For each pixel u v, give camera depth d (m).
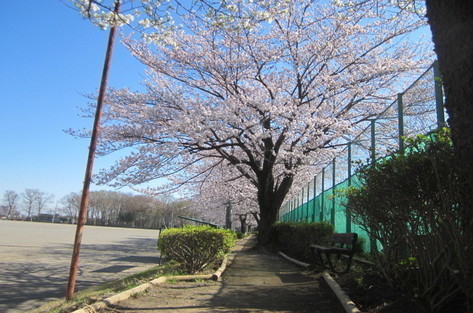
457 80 3.04
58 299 7.17
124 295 5.44
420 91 5.98
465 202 3.12
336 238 8.41
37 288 8.36
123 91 14.16
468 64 2.96
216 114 12.63
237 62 14.08
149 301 5.40
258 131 14.44
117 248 20.66
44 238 25.52
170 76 15.18
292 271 8.80
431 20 3.40
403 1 7.23
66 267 11.93
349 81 14.25
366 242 8.92
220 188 21.94
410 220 4.18
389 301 4.32
